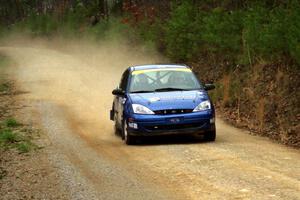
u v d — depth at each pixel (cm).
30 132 2734
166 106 2216
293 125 2403
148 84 2408
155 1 6016
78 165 1931
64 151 2214
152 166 1825
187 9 4250
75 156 2098
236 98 3094
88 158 2044
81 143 2394
